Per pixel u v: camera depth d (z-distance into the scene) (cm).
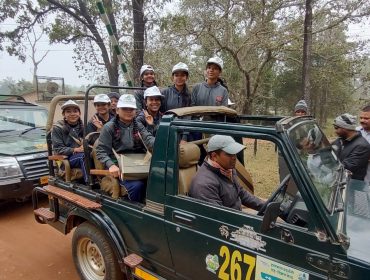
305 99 1046
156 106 391
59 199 380
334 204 204
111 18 1425
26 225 536
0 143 591
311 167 214
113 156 338
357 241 190
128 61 1434
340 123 393
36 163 565
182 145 270
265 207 220
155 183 271
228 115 321
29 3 1730
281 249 201
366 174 403
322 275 185
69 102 430
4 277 382
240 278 222
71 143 420
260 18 1223
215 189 256
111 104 525
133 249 301
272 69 2044
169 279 276
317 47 1353
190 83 1387
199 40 1271
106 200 320
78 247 358
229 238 226
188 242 250
